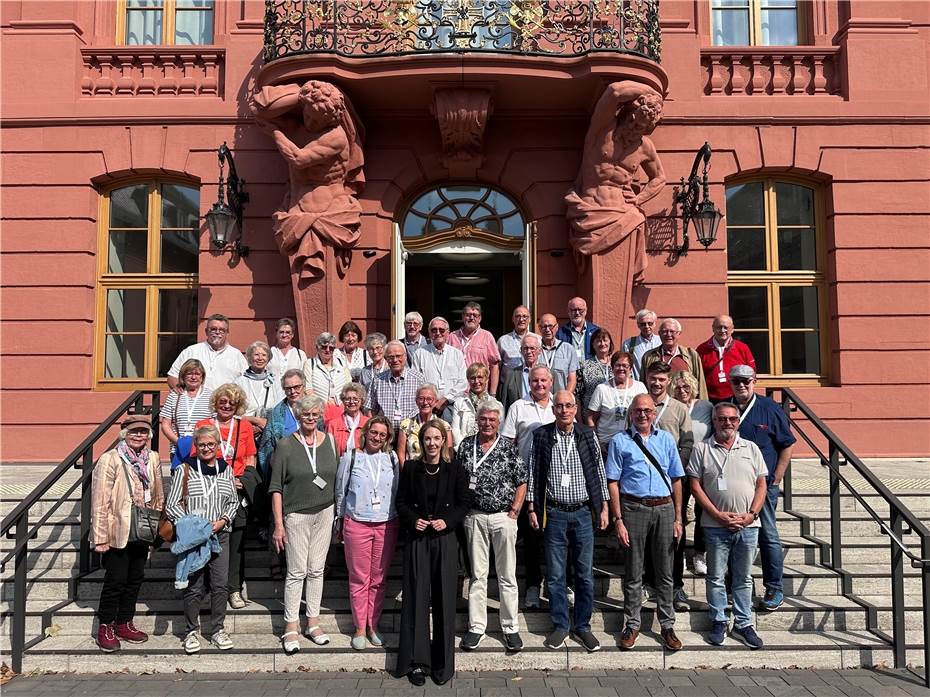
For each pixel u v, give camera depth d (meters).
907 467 8.29
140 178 9.45
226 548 5.27
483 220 9.27
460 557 5.81
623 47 8.04
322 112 7.96
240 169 9.09
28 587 5.78
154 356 9.34
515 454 5.31
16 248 9.19
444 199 9.27
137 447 5.41
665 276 9.05
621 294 8.36
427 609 4.97
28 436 8.98
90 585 5.77
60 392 9.03
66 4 9.45
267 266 8.98
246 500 5.46
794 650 5.17
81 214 9.23
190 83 9.33
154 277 9.39
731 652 5.16
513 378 6.41
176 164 9.19
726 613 5.50
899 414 9.05
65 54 9.27
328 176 8.38
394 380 5.96
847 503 6.81
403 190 9.07
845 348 9.13
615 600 5.67
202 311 8.98
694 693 4.69
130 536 5.22
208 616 5.48
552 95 8.55
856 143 9.27
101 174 9.23
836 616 5.48
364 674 5.05
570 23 8.49
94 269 9.34
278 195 9.06
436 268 10.40
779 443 5.59
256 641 5.32
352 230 8.54
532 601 5.54
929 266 9.20
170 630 5.46
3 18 9.40
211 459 5.25
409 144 9.03
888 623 5.52
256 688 4.78
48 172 9.23
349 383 5.73
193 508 5.16
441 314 10.43
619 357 5.81
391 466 5.35
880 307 9.16
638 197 8.47
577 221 8.46
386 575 5.37
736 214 9.54
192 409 5.85
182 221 9.50
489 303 10.41
